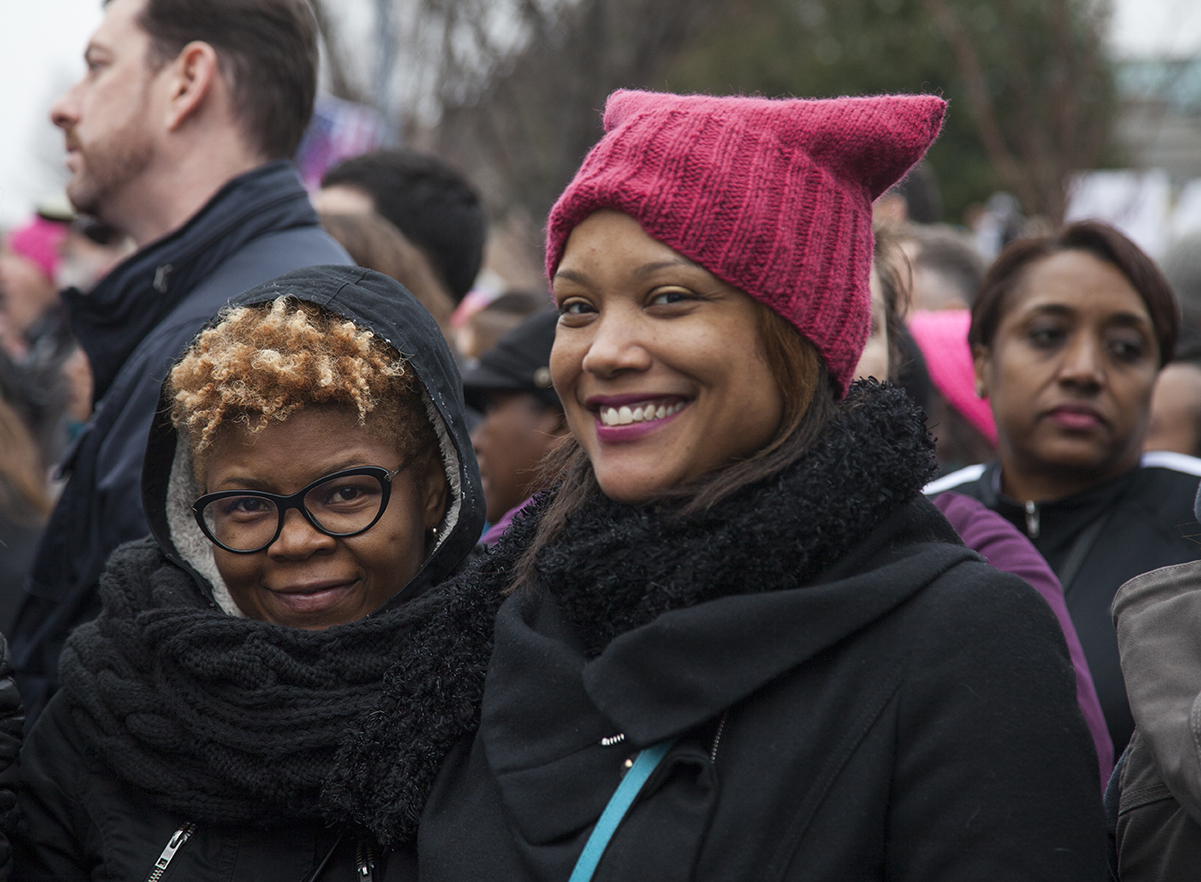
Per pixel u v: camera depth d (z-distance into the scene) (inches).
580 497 63.9
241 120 102.1
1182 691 58.0
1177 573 62.6
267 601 67.4
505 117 381.1
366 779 61.4
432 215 136.0
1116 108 414.9
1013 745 51.6
